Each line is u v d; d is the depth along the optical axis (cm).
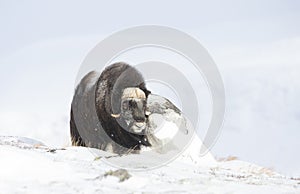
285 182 5144
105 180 4316
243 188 4475
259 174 5712
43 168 4375
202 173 5153
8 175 4209
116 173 4394
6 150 4541
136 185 4278
